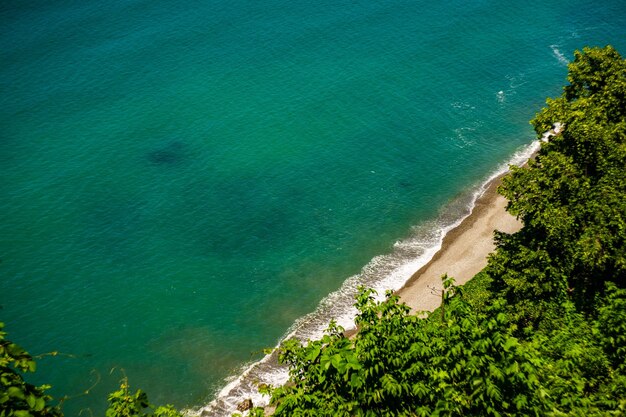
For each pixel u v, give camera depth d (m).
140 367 46.12
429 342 16.52
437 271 52.19
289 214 60.44
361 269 54.06
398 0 98.56
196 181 64.50
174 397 43.66
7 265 54.34
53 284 52.88
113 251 56.19
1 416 10.59
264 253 56.31
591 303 28.61
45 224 58.78
